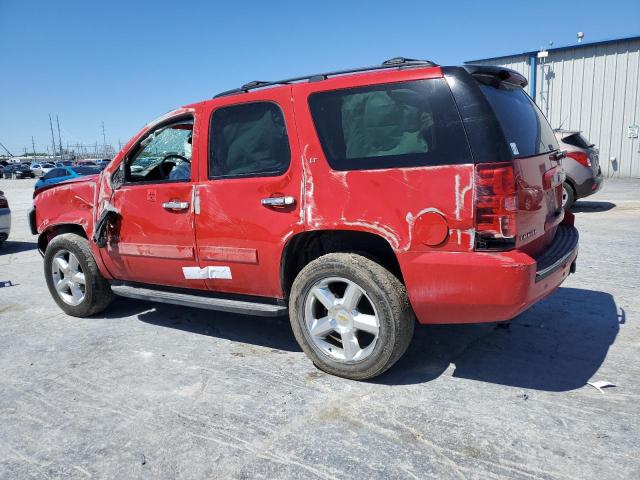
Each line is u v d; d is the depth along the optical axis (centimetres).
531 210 305
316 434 273
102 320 489
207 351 398
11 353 412
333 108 326
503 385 321
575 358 357
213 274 384
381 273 312
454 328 422
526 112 351
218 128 377
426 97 298
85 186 475
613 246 709
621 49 1847
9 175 5322
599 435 262
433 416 286
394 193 301
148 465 254
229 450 263
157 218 407
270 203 343
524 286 276
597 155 1067
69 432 287
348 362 331
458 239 285
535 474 233
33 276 711
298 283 341
